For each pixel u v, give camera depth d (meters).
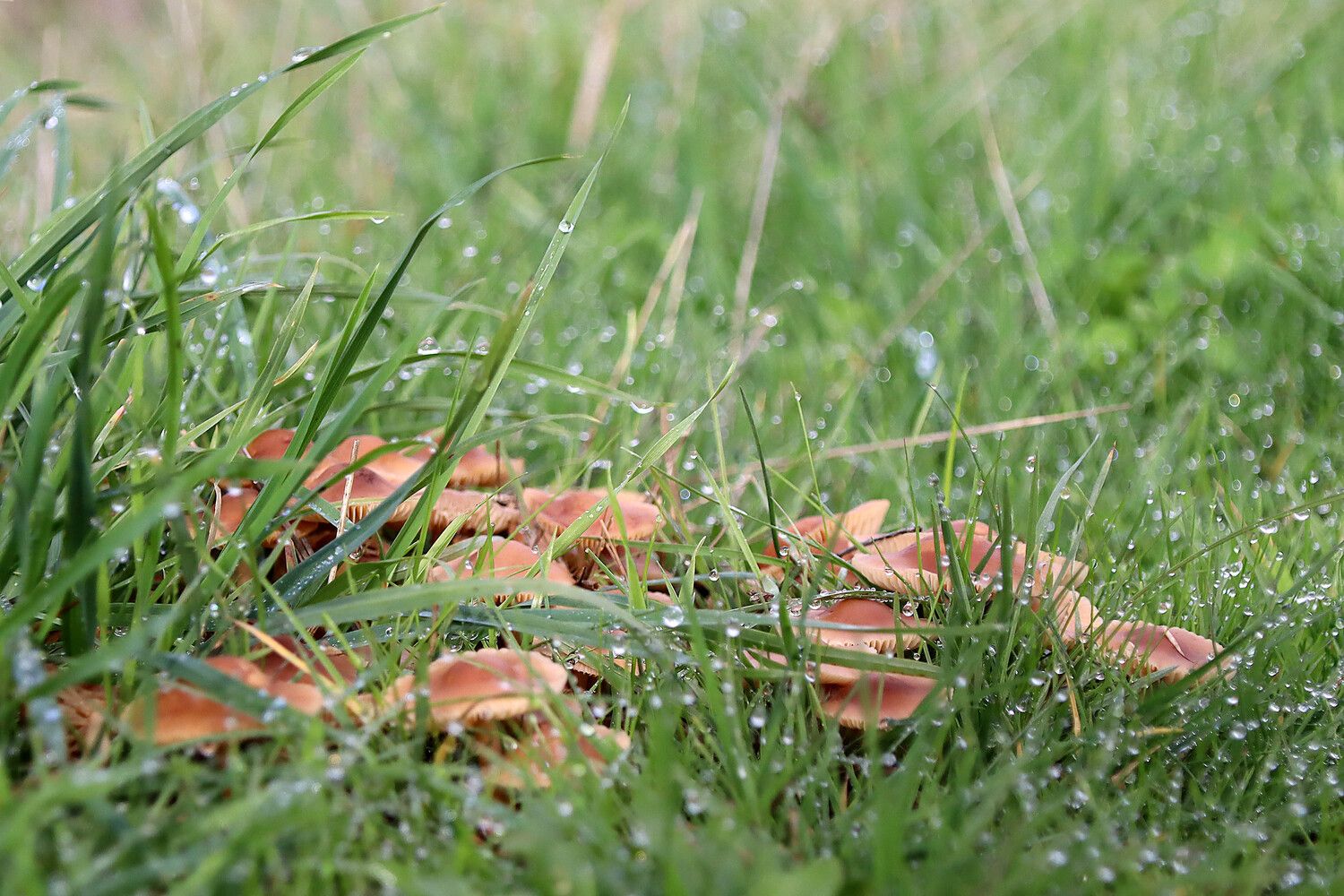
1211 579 0.85
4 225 1.02
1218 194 1.23
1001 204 1.22
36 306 0.78
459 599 0.76
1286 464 0.95
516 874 0.71
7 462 0.77
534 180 1.40
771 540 0.88
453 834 0.73
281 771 0.72
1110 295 1.12
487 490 0.88
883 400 1.02
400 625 0.78
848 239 1.27
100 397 0.83
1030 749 0.75
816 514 0.91
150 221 0.73
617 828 0.73
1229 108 1.36
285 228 1.15
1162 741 0.78
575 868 0.69
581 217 1.30
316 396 0.80
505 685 0.74
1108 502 0.93
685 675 0.79
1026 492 0.93
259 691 0.73
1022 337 1.07
